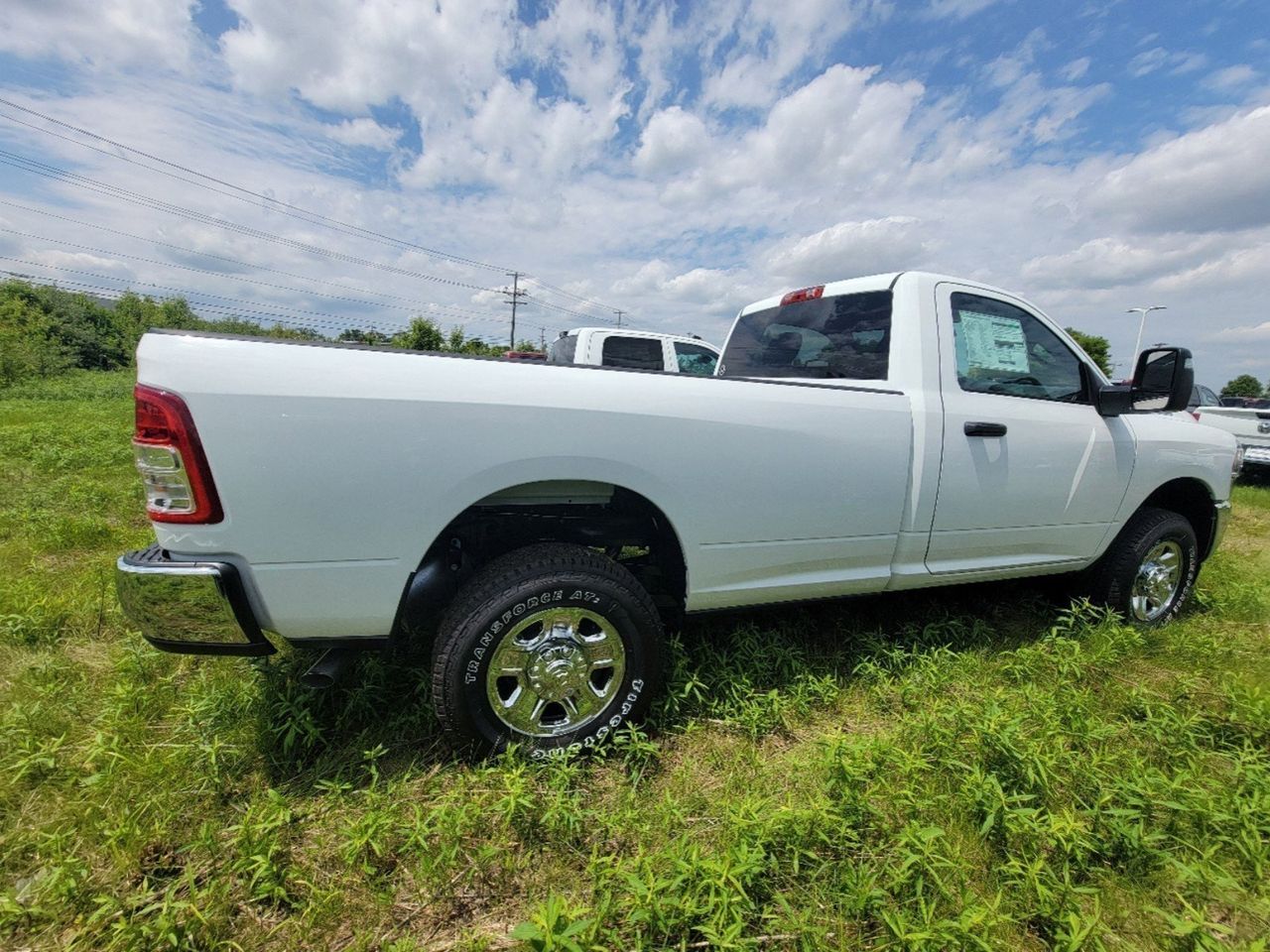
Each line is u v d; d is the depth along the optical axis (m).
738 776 2.09
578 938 1.42
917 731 2.21
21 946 1.50
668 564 2.54
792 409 2.45
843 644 3.13
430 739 2.30
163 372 1.72
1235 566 4.82
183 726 2.24
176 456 1.73
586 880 1.71
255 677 2.52
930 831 1.58
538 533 2.46
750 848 1.68
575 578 2.12
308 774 2.13
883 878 1.64
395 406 1.88
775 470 2.42
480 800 1.87
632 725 2.20
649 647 2.27
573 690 2.20
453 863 1.72
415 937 1.55
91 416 14.13
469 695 2.06
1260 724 2.32
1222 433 3.85
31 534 4.52
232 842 1.72
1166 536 3.50
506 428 2.00
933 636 3.07
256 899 1.62
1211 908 1.64
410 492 1.92
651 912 1.46
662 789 2.08
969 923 1.37
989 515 2.94
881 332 2.98
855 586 2.77
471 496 1.99
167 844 1.81
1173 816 1.85
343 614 1.95
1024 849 1.73
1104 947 1.51
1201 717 2.35
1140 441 3.35
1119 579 3.42
